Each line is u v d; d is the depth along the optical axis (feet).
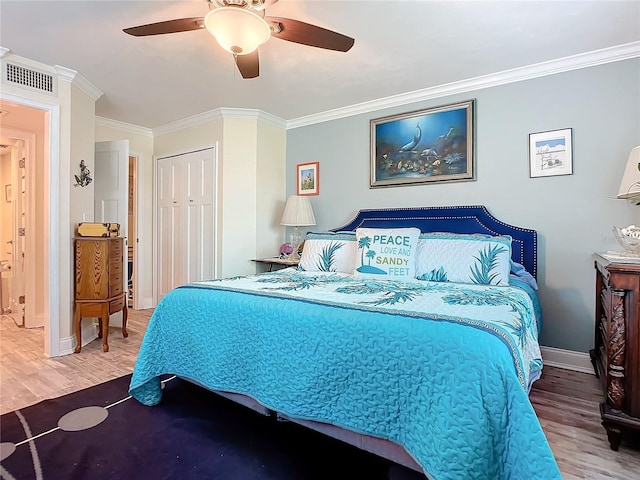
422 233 9.64
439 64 8.92
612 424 5.26
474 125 9.96
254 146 12.75
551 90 8.95
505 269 7.70
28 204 12.01
